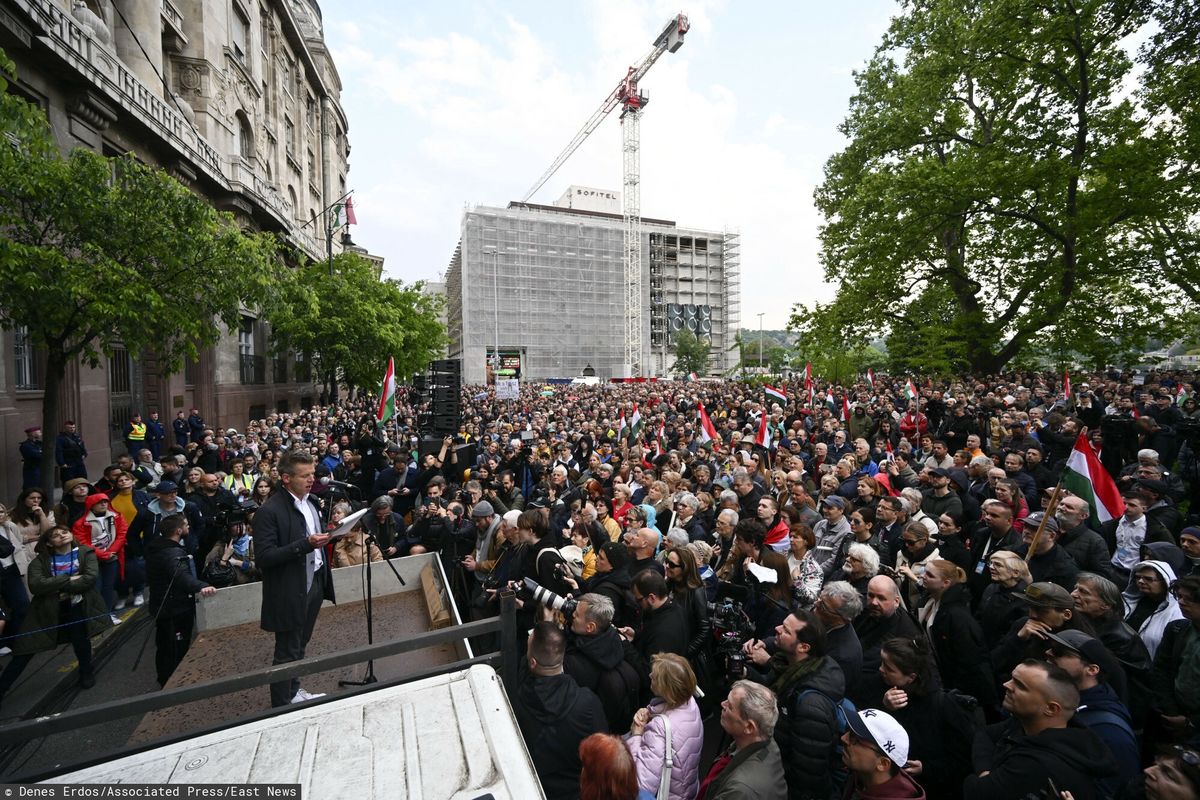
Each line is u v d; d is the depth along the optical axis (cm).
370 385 2716
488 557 619
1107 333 2195
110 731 519
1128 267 2038
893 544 588
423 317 3350
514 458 1093
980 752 300
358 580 537
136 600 771
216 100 2397
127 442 1425
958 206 2022
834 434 1268
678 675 314
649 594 403
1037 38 1947
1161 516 570
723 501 716
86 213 760
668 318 10812
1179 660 342
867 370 3706
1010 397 1523
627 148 10881
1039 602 347
